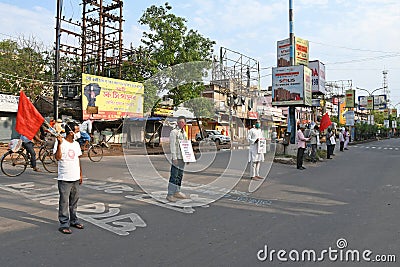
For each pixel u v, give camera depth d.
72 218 5.27
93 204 6.78
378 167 13.52
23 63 25.48
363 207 6.75
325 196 7.80
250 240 4.78
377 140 50.16
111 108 21.55
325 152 18.81
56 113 18.17
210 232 5.12
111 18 25.64
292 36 16.88
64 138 5.30
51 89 25.91
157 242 4.66
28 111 6.13
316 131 15.22
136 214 6.10
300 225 5.51
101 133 20.61
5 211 6.12
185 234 5.02
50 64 27.55
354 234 5.06
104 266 3.84
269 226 5.45
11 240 4.65
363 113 66.50
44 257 4.08
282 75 16.61
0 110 21.34
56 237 4.81
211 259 4.08
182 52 21.55
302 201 7.27
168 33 21.97
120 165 12.98
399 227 5.41
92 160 14.44
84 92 20.25
